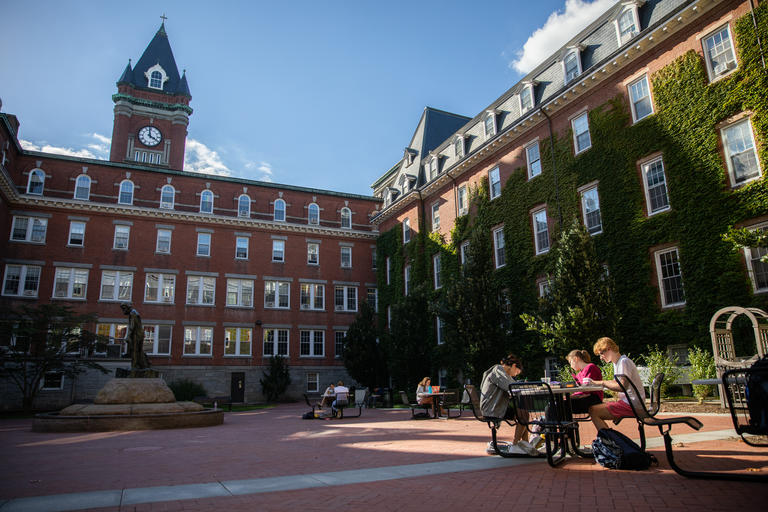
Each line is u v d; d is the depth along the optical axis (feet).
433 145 142.72
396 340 106.63
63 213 124.57
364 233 153.79
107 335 121.49
